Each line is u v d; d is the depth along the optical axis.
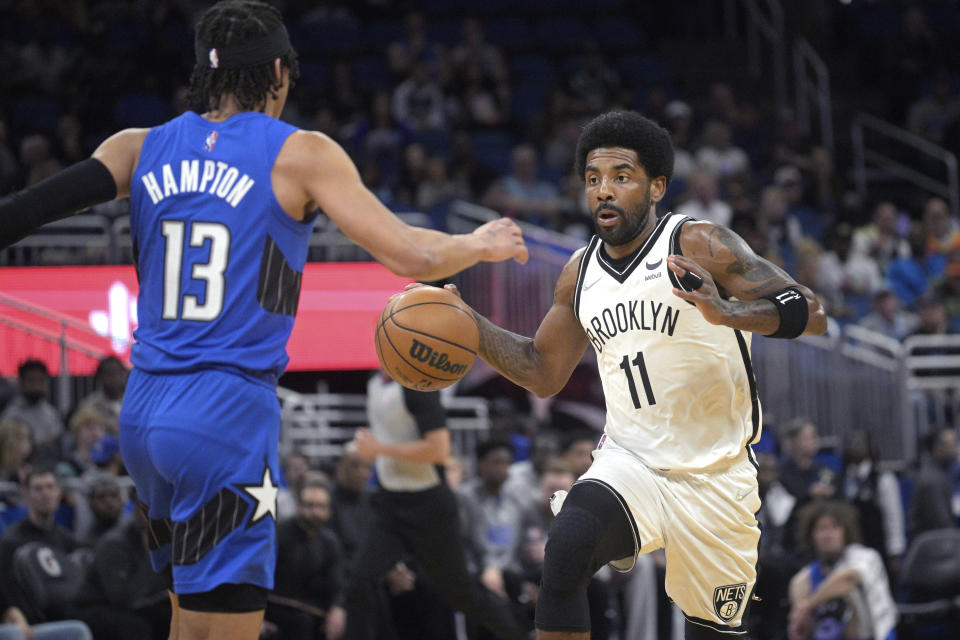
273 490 6.39
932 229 27.91
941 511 18.52
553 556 6.93
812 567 15.91
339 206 6.42
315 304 21.58
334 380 22.23
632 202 7.22
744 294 7.11
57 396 20.25
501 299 21.75
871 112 36.25
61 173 6.41
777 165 30.72
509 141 29.89
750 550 7.57
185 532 6.27
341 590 15.06
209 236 6.38
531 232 22.33
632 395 7.35
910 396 21.23
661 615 15.43
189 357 6.29
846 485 18.86
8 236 6.15
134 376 6.46
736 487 7.41
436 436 12.96
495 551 15.59
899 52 36.00
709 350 7.20
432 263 6.60
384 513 13.29
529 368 7.92
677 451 7.27
